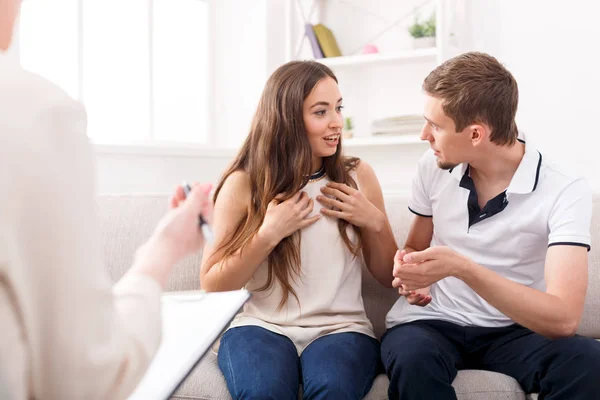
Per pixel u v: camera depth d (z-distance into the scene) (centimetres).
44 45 272
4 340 52
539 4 297
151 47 314
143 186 295
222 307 108
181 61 334
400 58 311
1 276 52
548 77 297
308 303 165
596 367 127
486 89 149
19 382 53
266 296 167
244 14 343
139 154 292
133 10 307
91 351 54
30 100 54
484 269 139
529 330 154
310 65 174
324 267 167
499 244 159
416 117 311
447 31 305
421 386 134
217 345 169
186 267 193
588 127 290
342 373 138
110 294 57
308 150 170
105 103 298
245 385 134
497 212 159
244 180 174
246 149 179
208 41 343
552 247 145
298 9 350
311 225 169
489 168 159
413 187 180
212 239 73
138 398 75
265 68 337
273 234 159
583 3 288
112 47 300
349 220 168
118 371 56
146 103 314
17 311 53
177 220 72
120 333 58
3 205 51
